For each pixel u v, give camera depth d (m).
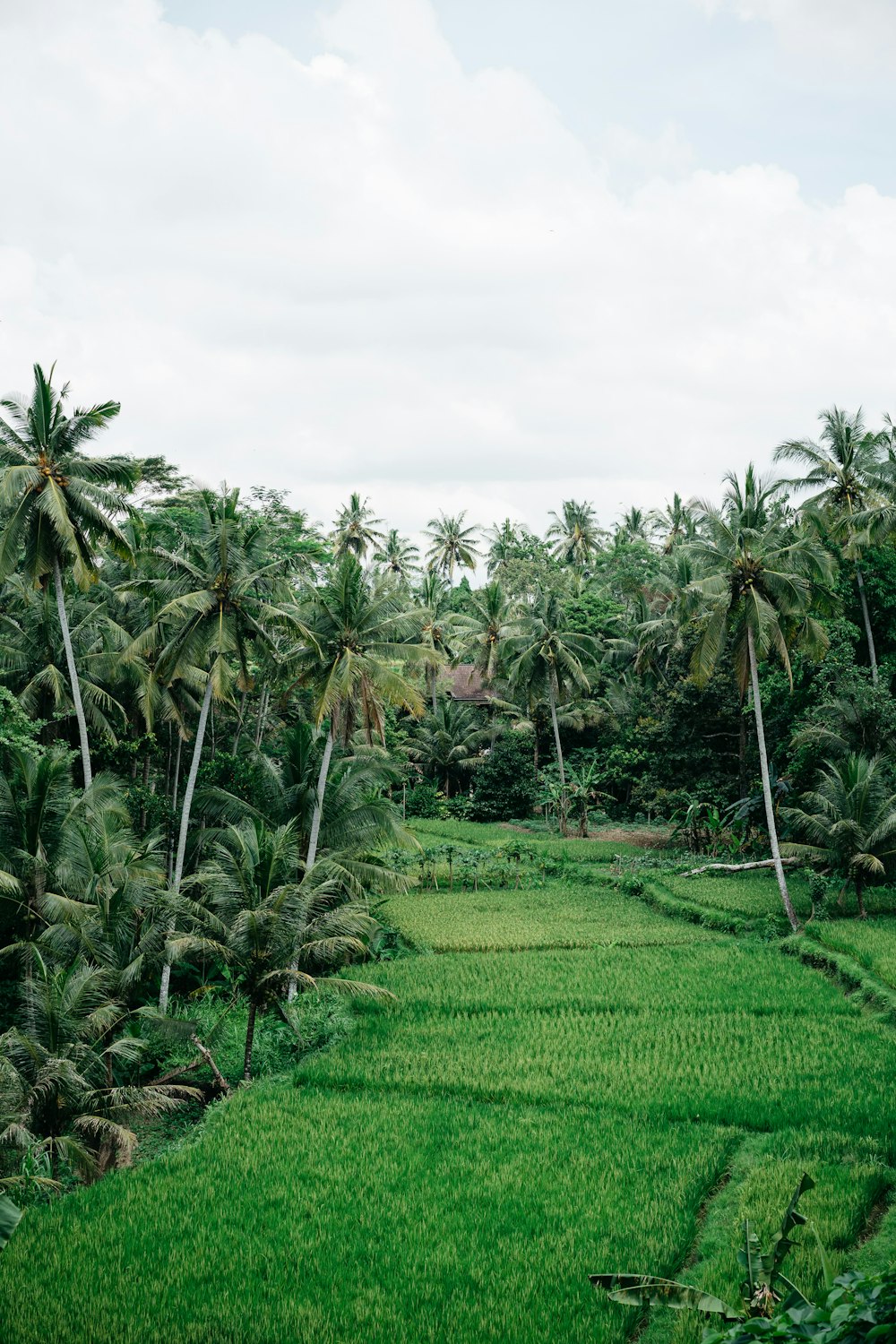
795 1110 18.94
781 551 31.97
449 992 27.20
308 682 31.31
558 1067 21.67
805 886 38.19
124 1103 19.22
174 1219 15.69
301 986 28.62
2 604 35.56
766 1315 8.44
